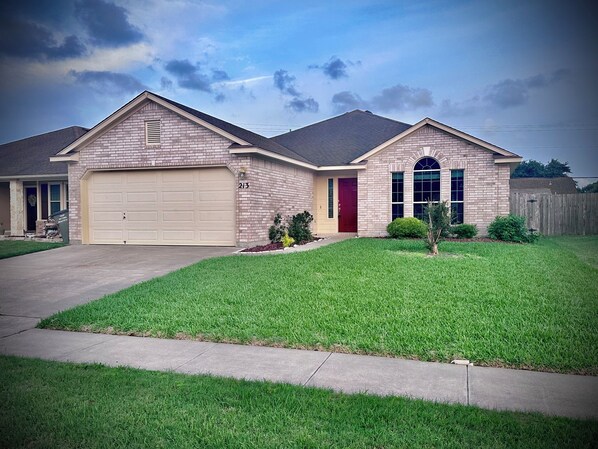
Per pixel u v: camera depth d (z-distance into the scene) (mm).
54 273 10805
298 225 16094
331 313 6742
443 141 16969
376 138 20938
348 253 12078
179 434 3572
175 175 14930
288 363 5172
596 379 4609
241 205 14109
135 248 14562
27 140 23906
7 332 6613
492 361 5070
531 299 7223
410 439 3441
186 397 4227
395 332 5941
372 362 5172
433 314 6551
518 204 19453
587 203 18984
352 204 19844
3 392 4355
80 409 3992
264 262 10930
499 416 3744
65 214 16219
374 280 8633
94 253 13656
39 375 4805
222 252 13250
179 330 6371
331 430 3604
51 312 7695
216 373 4887
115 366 5121
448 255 11727
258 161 14711
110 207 15594
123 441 3488
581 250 13727
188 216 14828
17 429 3654
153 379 4668
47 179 20125
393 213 17766
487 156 16516
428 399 4160
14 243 16531
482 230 16672
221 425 3707
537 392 4293
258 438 3494
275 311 6953
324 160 19719
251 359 5320
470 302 7109
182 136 14594
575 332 5766
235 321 6582
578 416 3781
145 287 8805
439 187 17125
